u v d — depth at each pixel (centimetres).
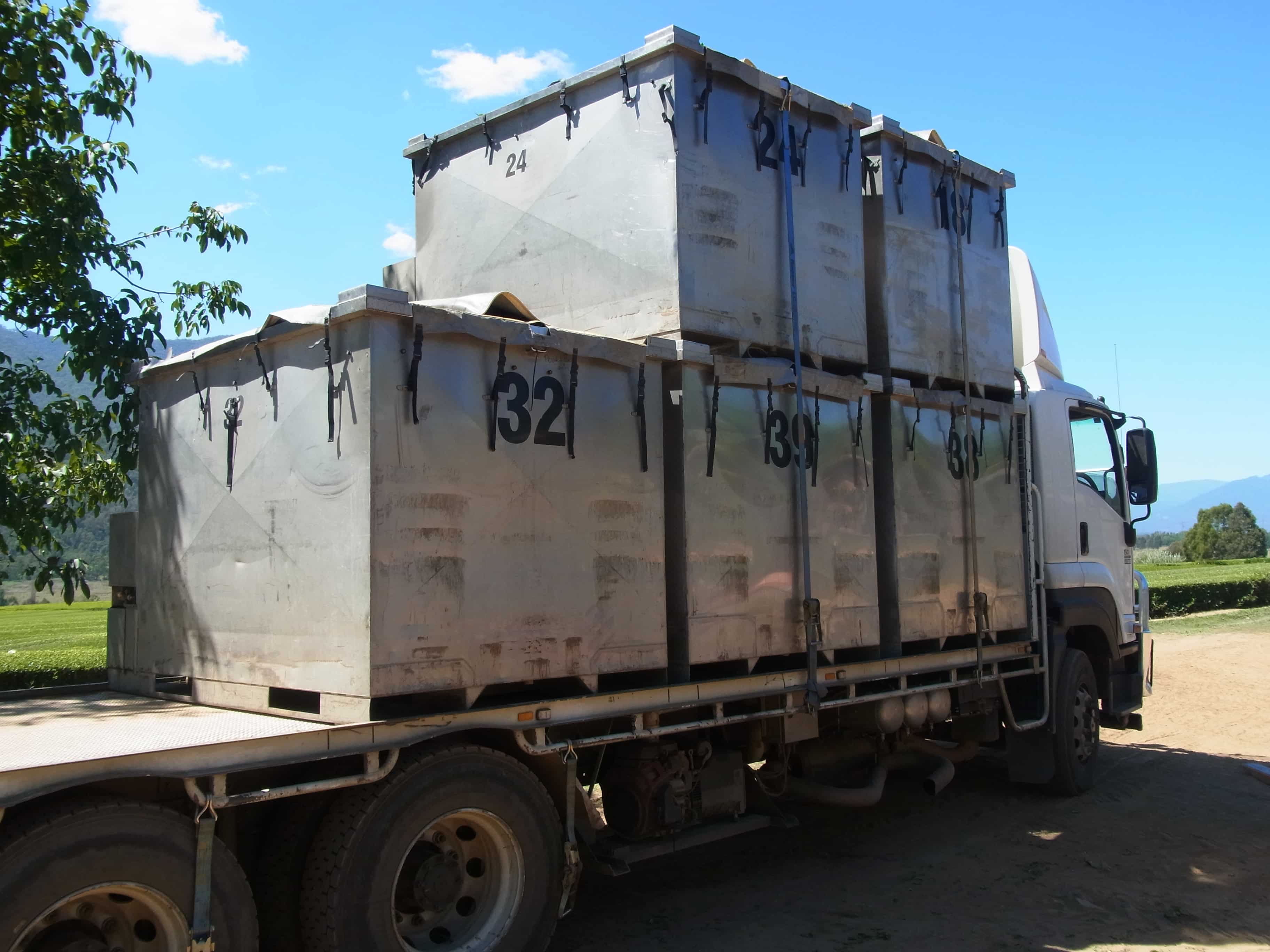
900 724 620
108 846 302
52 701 482
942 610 632
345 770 367
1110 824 716
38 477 654
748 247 521
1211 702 1284
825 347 562
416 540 376
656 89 498
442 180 620
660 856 637
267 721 391
